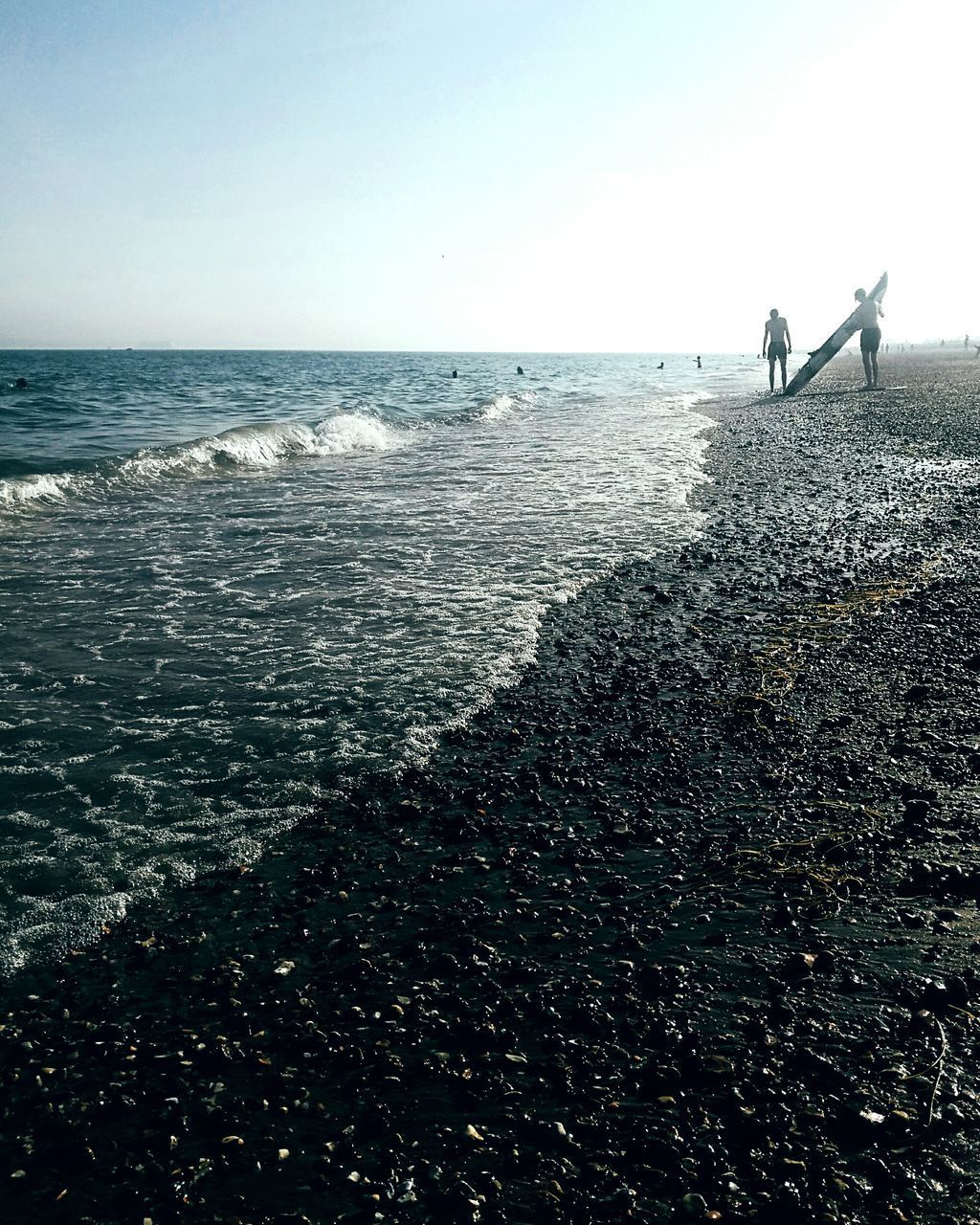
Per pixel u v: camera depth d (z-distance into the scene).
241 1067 3.27
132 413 29.59
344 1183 2.77
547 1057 3.26
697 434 22.22
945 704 6.11
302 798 5.25
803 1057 3.16
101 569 9.98
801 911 4.02
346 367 104.06
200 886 4.43
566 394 43.81
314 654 7.45
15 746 5.77
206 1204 2.71
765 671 6.88
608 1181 2.72
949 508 12.12
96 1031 3.47
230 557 10.56
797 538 10.96
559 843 4.73
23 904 4.23
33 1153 2.91
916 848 4.43
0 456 17.52
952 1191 2.59
